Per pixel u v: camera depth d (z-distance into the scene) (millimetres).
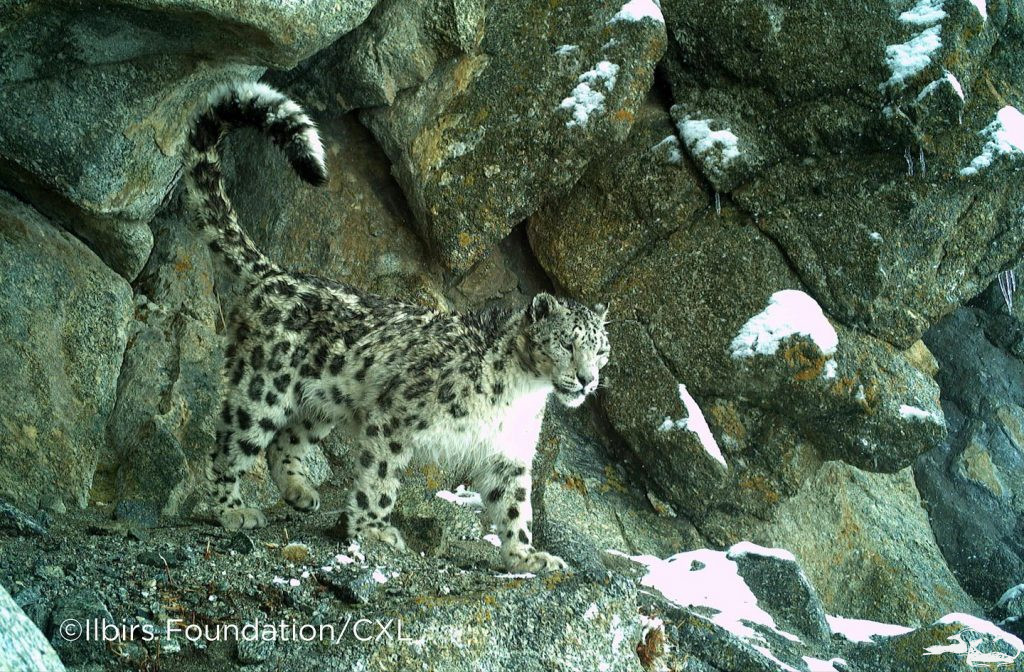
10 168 7617
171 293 9102
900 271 9867
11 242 7707
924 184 9750
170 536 6961
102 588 6055
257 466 8781
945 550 11859
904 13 9648
